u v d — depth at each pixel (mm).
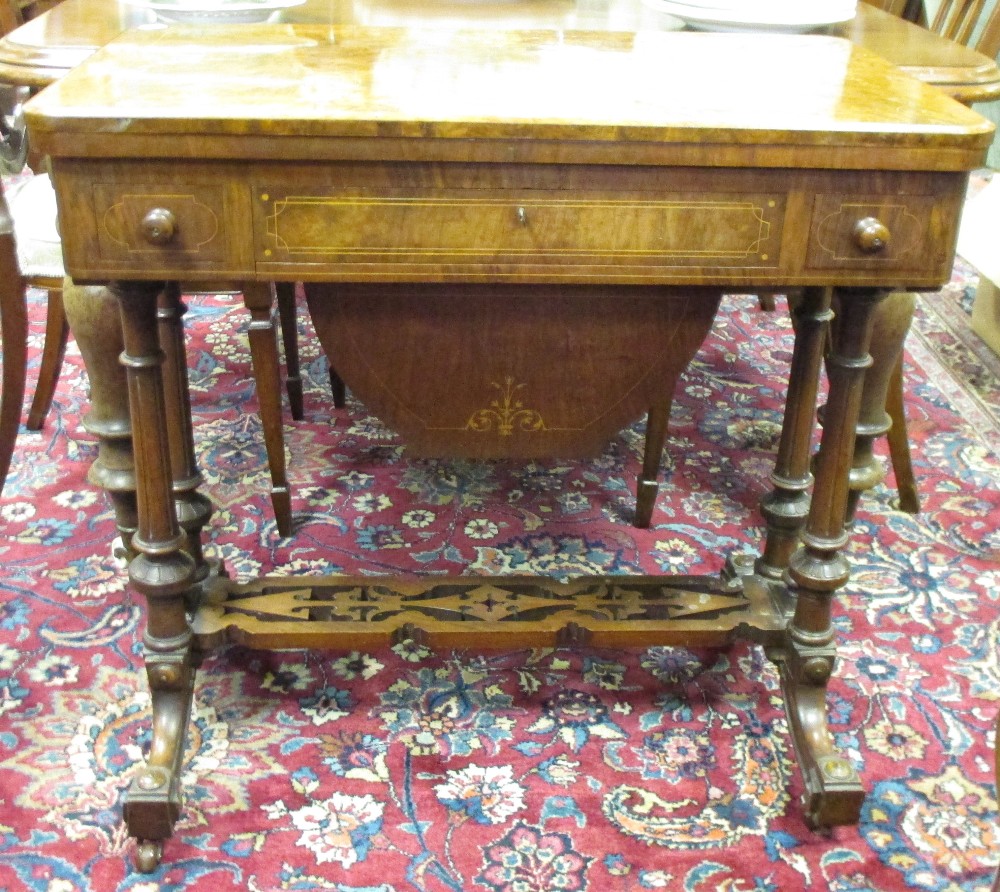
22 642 1800
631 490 2318
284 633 1563
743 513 2242
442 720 1666
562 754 1605
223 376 2738
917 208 1213
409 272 1226
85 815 1481
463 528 2164
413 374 1645
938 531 2189
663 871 1416
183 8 1765
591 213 1206
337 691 1721
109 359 1611
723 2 1815
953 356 2920
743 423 2600
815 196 1205
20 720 1636
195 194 1170
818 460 1456
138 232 1179
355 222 1196
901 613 1934
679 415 2629
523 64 1405
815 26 1789
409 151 1151
